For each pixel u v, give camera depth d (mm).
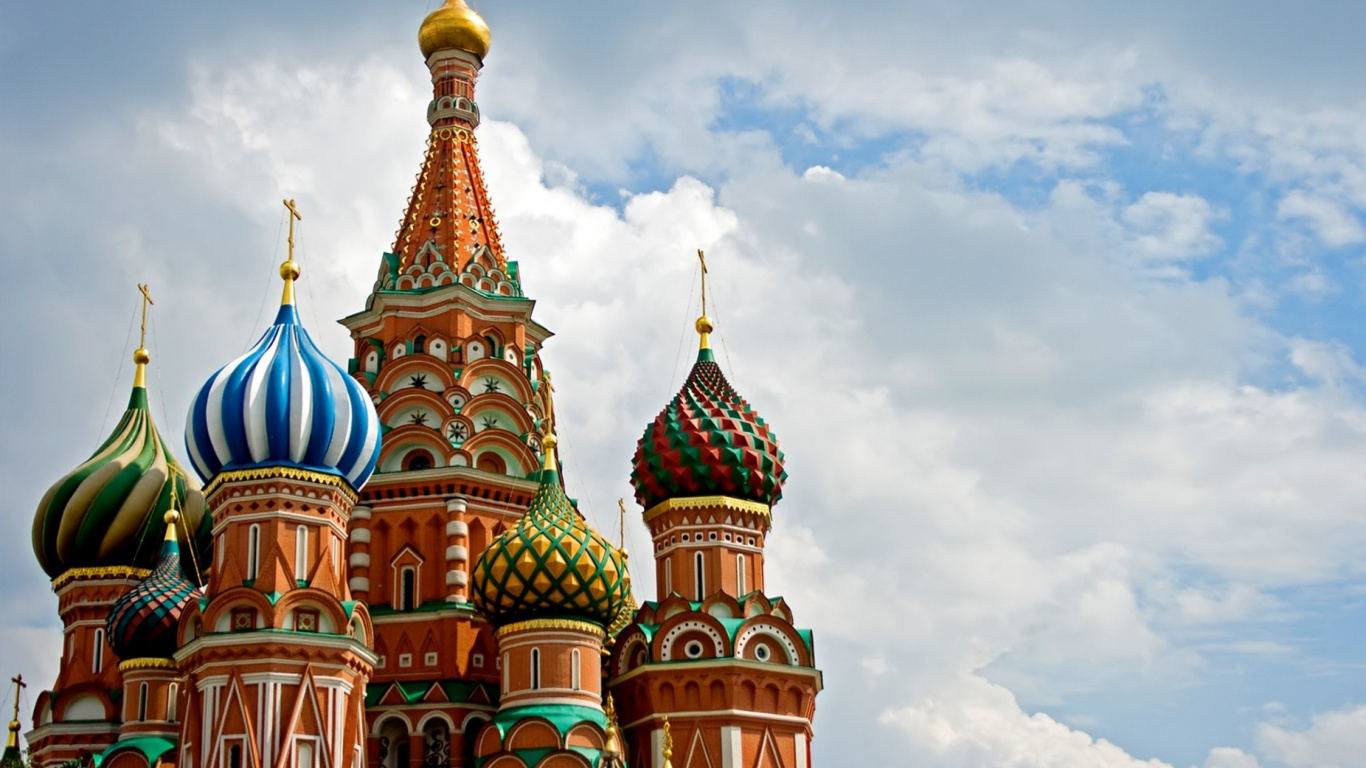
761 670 73375
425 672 73875
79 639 80000
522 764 67062
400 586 76125
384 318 82312
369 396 76812
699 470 77188
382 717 72125
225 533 66000
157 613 72438
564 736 67438
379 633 74625
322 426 66812
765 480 78625
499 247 86250
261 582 64562
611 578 71062
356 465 68375
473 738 72500
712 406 79375
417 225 85188
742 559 77438
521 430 80938
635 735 73750
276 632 63344
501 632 71062
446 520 76750
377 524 77125
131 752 70500
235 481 66000
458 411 79188
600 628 71375
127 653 73062
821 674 75188
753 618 74562
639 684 73750
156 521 81000
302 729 62875
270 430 66062
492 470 79438
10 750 80188
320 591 64875
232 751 62062
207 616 63875
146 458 82125
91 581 80438
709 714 72250
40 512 81812
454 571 75688
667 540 77875
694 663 72875
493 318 83312
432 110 88938
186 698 64562
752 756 72188
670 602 75438
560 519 71625
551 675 69438
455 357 80625
